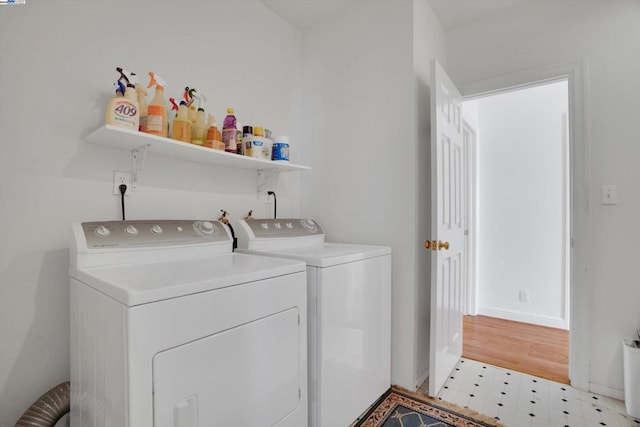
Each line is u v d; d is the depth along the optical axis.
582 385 1.85
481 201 3.30
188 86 1.68
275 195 2.19
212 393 0.93
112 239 1.21
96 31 1.35
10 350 1.14
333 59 2.24
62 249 1.26
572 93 1.88
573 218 1.86
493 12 2.14
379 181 1.99
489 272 3.25
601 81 1.80
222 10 1.86
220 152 1.51
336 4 2.12
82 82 1.31
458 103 2.18
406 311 1.86
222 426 0.96
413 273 1.85
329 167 2.24
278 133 2.21
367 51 2.06
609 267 1.78
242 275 1.03
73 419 1.14
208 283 0.93
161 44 1.57
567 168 2.88
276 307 1.15
